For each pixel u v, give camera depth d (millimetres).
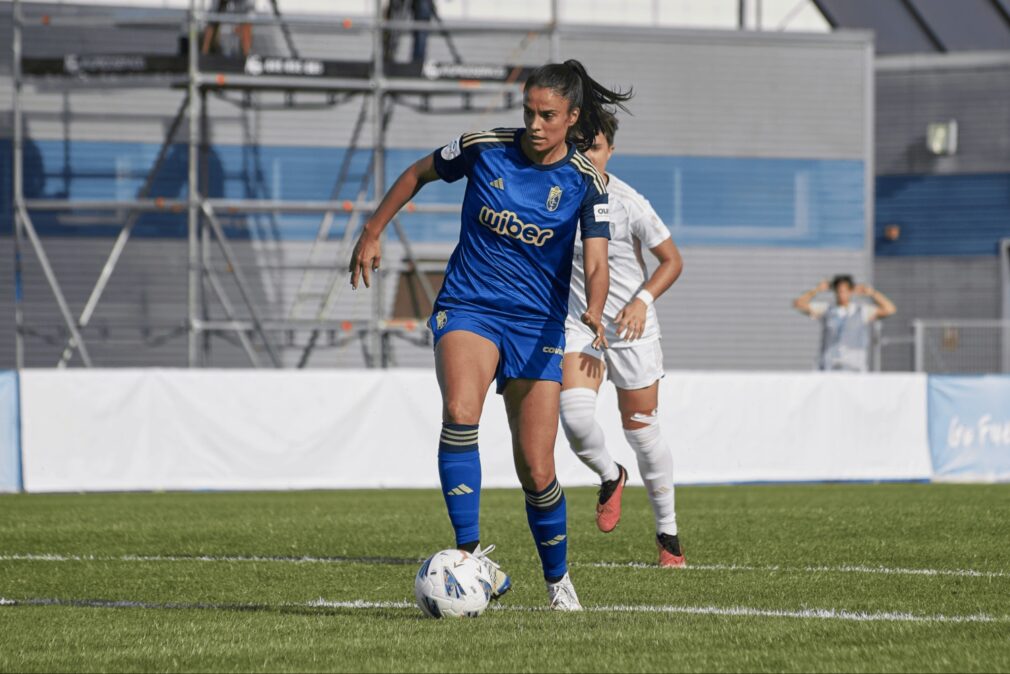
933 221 98750
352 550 26672
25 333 77750
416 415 51688
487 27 80375
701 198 87125
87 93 78438
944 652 13898
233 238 79438
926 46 110375
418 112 81750
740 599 18781
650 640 14641
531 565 23438
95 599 19500
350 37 81188
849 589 19828
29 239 78125
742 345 87375
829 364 64812
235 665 13367
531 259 16953
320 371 50906
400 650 14086
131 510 38281
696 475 52531
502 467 51375
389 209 17531
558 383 17094
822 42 88312
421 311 81625
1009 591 19578
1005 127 97875
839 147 88688
